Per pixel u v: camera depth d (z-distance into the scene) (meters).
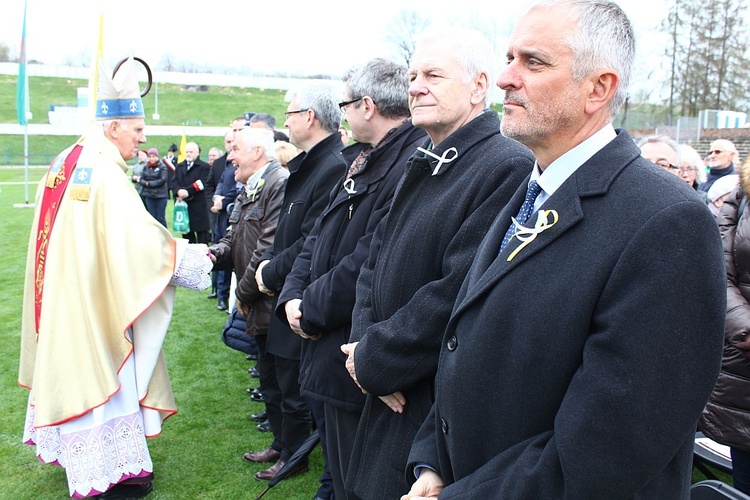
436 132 1.86
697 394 1.01
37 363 2.74
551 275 1.13
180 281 2.90
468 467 1.26
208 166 8.09
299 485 3.08
